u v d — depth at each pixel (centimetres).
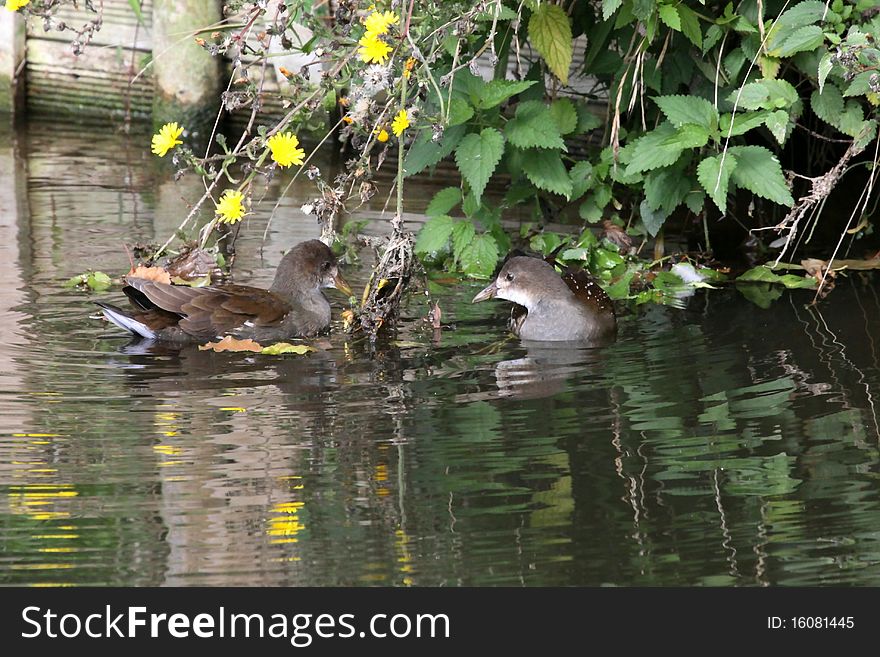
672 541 766
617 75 1423
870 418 950
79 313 1218
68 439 912
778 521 789
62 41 2042
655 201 1359
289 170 1800
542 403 994
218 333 1153
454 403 995
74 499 816
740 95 1307
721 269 1386
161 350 1126
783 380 1037
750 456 886
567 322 1161
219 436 923
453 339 1174
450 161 1761
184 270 1280
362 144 1240
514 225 1522
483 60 1507
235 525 784
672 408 978
